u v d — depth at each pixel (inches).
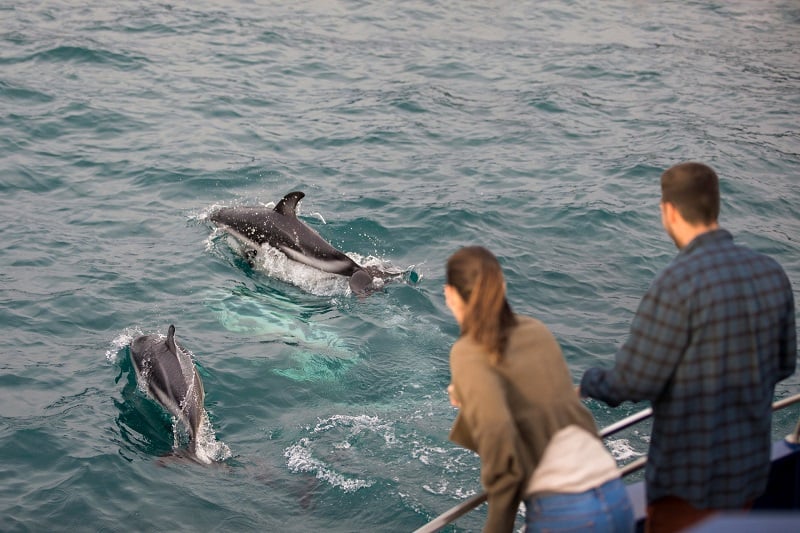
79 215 519.2
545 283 468.1
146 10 951.0
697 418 142.7
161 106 695.7
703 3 1197.7
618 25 1061.8
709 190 145.7
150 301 437.1
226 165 600.1
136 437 336.2
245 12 988.6
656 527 152.6
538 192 581.3
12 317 409.4
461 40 957.2
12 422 338.6
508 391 141.5
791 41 1027.9
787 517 74.1
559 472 137.9
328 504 303.4
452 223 530.0
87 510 296.4
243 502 303.3
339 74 815.1
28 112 655.1
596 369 155.0
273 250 489.7
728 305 139.6
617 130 713.6
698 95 815.7
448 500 305.4
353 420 351.3
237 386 370.9
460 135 683.4
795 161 661.9
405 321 433.4
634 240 520.1
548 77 847.1
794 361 147.8
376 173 602.9
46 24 867.4
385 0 1105.4
